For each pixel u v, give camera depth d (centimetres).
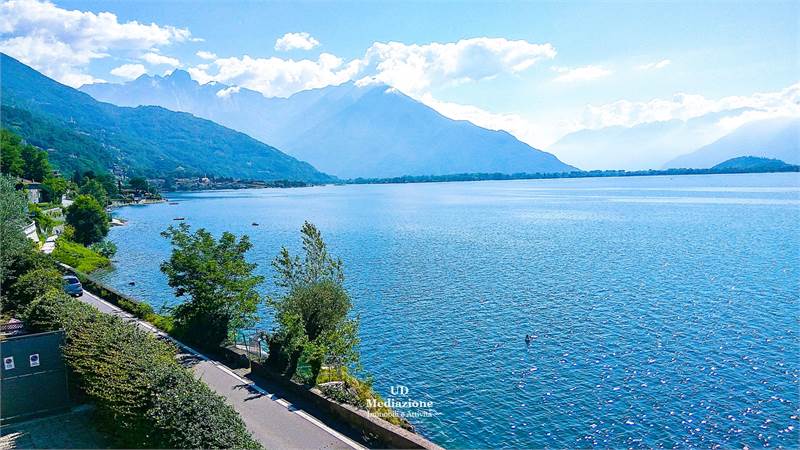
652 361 3938
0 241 3819
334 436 2117
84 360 2148
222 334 3225
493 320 4994
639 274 6919
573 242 9988
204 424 1644
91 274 7588
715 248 8850
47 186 13900
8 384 2150
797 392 3403
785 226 11556
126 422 1778
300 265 2994
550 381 3628
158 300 6009
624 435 2969
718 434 2964
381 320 5034
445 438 2922
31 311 2912
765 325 4691
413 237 11319
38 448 1947
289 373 2683
